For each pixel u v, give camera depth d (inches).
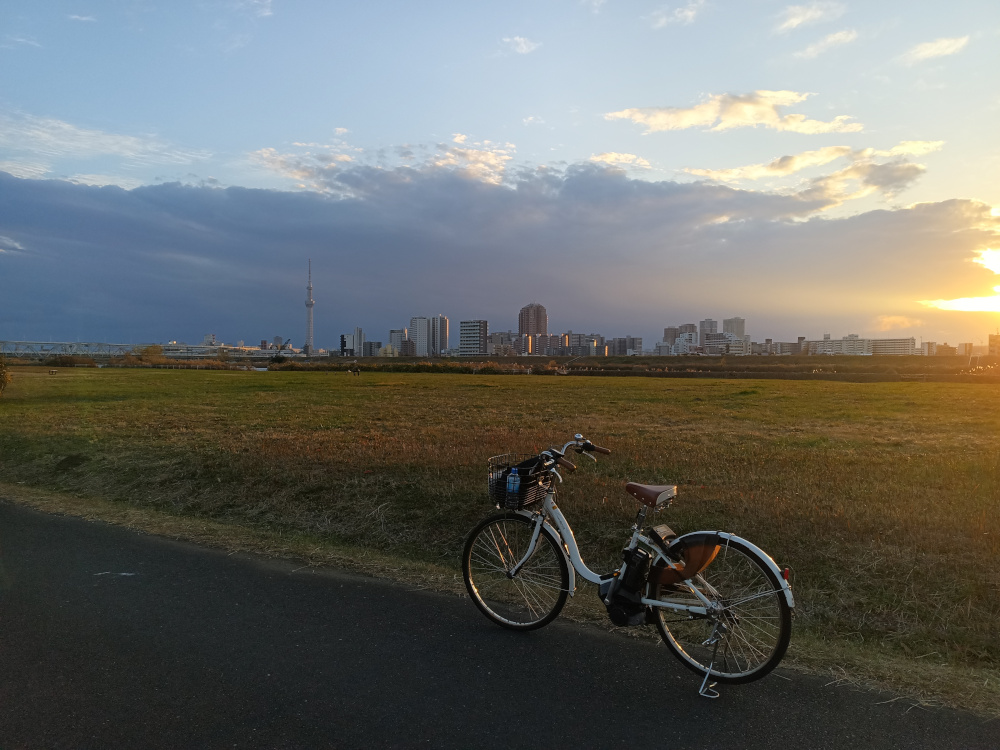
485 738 121.4
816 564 216.7
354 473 356.5
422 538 268.7
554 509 175.9
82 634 167.6
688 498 294.0
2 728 123.3
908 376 2405.3
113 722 125.7
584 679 146.1
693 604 149.3
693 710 133.5
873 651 169.3
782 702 137.5
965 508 278.2
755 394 1293.1
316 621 178.2
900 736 124.5
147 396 1111.6
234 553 243.4
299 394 1187.9
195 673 146.4
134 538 263.3
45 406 883.4
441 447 455.8
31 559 233.6
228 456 412.2
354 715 129.0
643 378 2284.7
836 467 387.9
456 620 180.9
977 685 146.9
